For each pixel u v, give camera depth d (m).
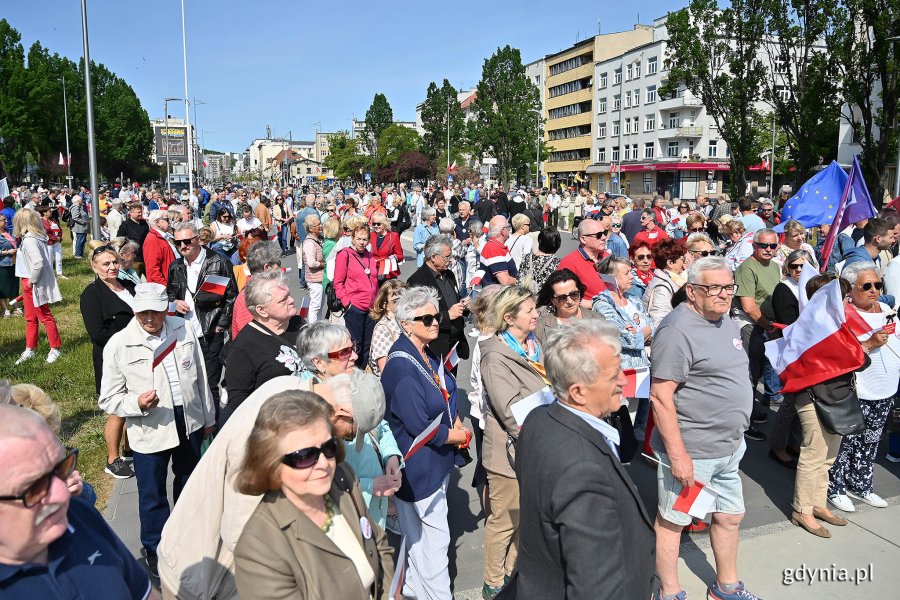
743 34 36.91
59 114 71.56
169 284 6.73
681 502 3.40
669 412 3.47
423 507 3.63
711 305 3.41
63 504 1.76
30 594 1.74
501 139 79.94
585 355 2.43
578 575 2.12
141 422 4.03
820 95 31.98
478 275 7.59
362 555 2.38
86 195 27.70
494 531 3.74
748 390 3.53
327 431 2.19
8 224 14.87
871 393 4.82
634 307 5.62
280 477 2.14
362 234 7.20
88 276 16.06
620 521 2.25
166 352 4.04
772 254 6.20
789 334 4.57
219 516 2.68
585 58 83.56
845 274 4.94
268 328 3.98
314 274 9.73
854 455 4.97
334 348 3.43
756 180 65.88
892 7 27.95
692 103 63.78
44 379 8.09
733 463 3.61
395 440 3.61
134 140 89.69
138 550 4.35
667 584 3.66
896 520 4.72
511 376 3.66
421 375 3.69
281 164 140.88
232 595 2.73
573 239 24.20
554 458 2.27
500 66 80.00
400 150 101.81
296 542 2.15
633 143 72.94
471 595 3.90
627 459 4.48
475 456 5.89
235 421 2.73
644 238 6.84
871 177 30.33
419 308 3.73
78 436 6.47
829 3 30.98
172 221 10.09
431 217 13.20
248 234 9.26
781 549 4.34
